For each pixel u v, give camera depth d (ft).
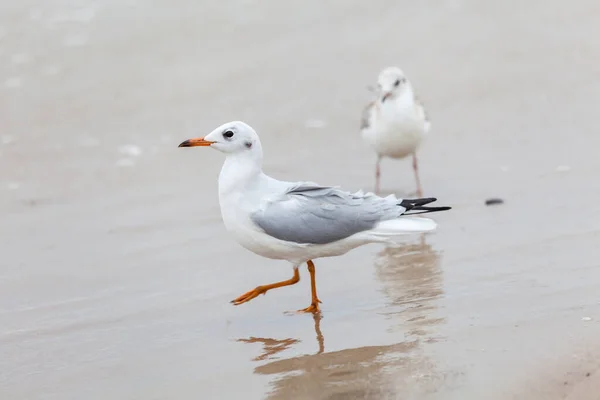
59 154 59.31
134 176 55.93
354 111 65.26
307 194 35.50
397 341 32.42
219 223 47.65
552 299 34.68
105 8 81.46
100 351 33.81
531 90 66.85
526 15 79.92
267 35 77.10
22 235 47.09
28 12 80.43
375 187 52.90
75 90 68.49
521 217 45.01
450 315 34.24
